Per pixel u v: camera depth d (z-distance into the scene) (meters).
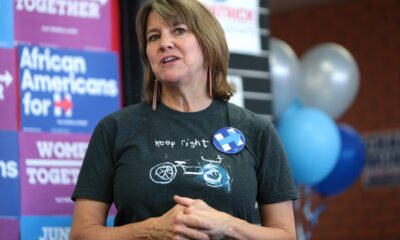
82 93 3.58
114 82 3.65
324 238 9.91
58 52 3.54
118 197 2.57
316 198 9.91
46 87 3.50
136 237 2.44
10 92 3.43
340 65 6.37
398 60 9.97
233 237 2.45
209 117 2.68
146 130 2.64
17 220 3.38
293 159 5.54
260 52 4.26
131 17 3.66
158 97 2.73
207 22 2.68
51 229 3.44
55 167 3.48
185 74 2.63
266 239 2.51
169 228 2.40
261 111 4.22
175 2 2.66
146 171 2.55
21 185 3.40
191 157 2.58
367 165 9.93
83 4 3.62
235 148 2.62
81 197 2.61
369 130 9.99
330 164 5.62
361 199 9.85
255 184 2.62
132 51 3.66
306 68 6.42
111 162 2.63
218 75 2.73
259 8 4.29
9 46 3.45
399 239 9.67
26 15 3.50
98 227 2.54
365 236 9.81
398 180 9.75
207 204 2.52
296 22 10.55
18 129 3.43
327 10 10.38
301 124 5.55
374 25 10.12
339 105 6.43
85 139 3.56
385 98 9.98
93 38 3.63
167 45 2.62
